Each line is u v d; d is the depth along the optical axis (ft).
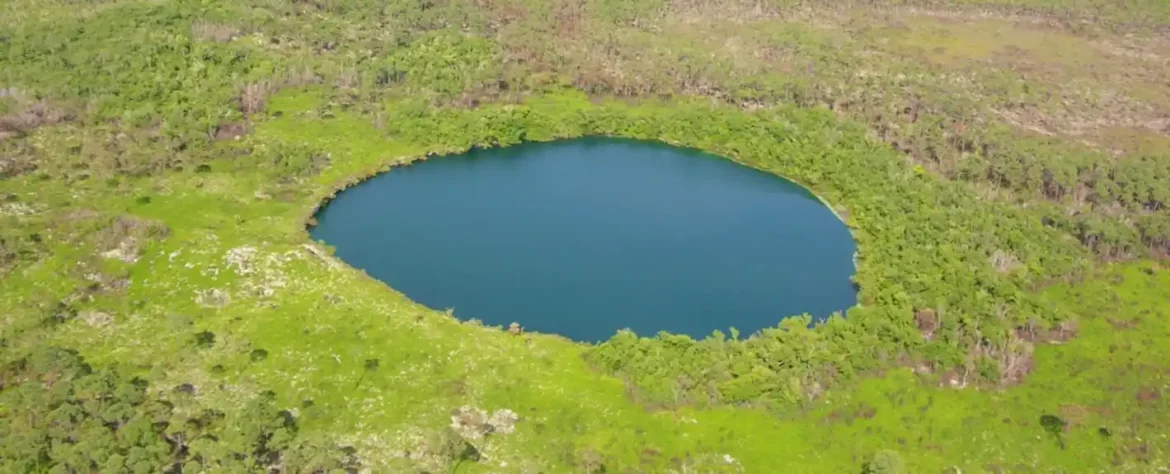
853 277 500.33
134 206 501.56
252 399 364.17
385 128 631.56
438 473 335.06
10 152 532.32
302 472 323.57
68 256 440.86
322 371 385.50
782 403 382.01
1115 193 562.25
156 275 437.58
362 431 355.15
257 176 555.28
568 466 344.90
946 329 426.10
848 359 406.82
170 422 344.49
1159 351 435.12
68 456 311.47
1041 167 581.94
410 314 436.35
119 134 568.82
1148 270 501.56
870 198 564.71
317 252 484.74
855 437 372.17
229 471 315.58
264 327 410.31
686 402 383.24
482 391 383.45
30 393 342.44
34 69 611.47
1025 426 383.86
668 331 446.19
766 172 637.30
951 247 496.64
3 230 449.89
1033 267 483.10
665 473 346.74
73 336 393.50
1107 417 391.65
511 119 655.35
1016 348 417.90
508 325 440.86
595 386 392.47
